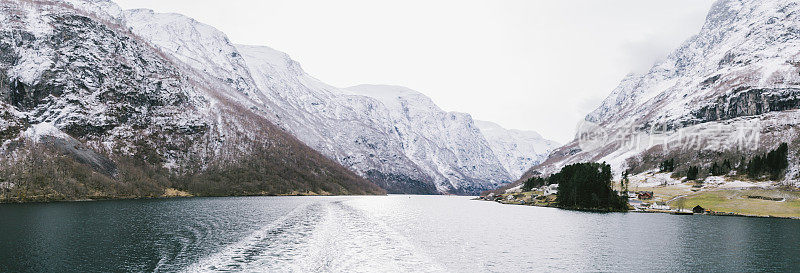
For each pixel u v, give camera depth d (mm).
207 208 138625
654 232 92312
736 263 59906
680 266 57688
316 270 48781
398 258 57125
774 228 101875
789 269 56562
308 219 103250
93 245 63062
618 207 168000
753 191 176500
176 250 59281
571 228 99250
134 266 50062
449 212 155375
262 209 136125
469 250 65938
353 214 123250
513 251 66188
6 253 56906
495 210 171625
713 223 113812
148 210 127125
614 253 66125
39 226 84750
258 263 51781
